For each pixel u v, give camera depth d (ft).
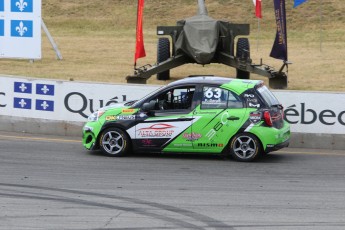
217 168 131.13
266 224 91.97
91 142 143.43
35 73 254.06
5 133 171.83
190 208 100.17
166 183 117.19
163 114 140.46
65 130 170.91
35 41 250.98
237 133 137.39
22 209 98.73
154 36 375.86
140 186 114.42
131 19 433.48
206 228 89.86
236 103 138.41
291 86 234.99
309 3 441.27
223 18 428.56
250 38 374.22
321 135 158.61
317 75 257.14
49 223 91.56
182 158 141.49
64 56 302.66
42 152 145.18
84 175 122.83
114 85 166.81
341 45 335.88
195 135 138.82
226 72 266.36
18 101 175.63
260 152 137.80
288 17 420.36
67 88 170.60
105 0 478.18
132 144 141.59
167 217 95.09
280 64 285.23
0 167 128.57
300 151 154.20
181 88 140.97
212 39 222.69
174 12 445.37
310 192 111.75
